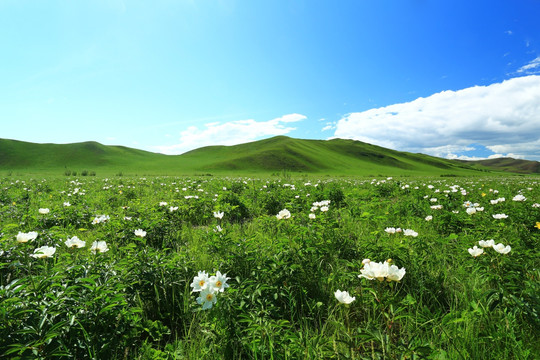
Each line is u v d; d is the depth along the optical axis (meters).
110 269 2.91
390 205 7.09
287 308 2.79
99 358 1.92
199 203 8.20
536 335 2.03
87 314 2.09
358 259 3.68
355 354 1.97
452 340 2.02
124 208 6.85
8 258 3.21
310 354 1.85
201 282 2.27
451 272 3.30
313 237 3.99
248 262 3.43
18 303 1.94
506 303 2.31
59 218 6.36
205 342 2.22
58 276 2.25
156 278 2.93
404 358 1.66
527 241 3.92
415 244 3.74
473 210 5.10
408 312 2.52
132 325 2.29
